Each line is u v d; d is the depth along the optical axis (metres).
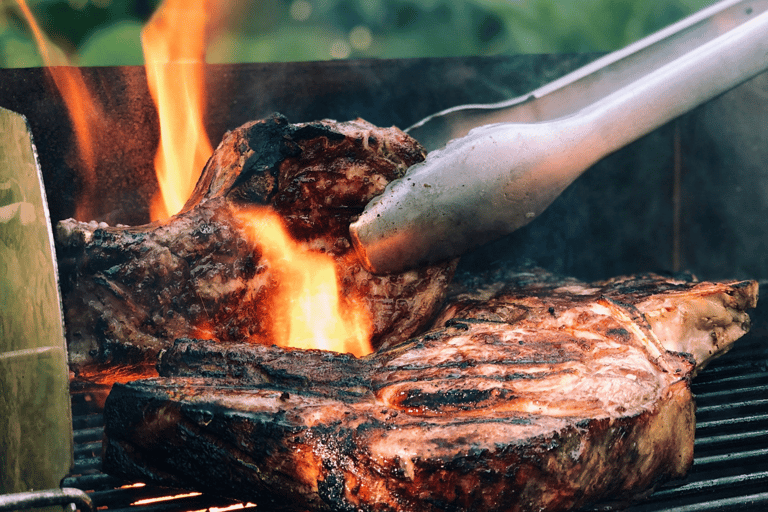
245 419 1.39
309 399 1.48
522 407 1.46
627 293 2.10
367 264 1.96
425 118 2.68
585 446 1.38
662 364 1.65
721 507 1.72
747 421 1.96
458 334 1.74
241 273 1.91
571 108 2.65
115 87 2.56
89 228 1.78
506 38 5.25
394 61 2.79
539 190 1.99
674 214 3.14
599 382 1.50
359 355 2.11
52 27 4.74
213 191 2.00
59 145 2.53
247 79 2.68
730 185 2.98
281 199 1.97
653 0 4.96
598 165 3.06
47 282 1.57
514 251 3.03
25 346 1.63
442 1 5.25
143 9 5.00
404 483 1.31
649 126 2.09
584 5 5.02
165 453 1.48
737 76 2.13
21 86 2.46
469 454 1.30
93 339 1.79
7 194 1.61
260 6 5.24
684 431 1.61
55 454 1.64
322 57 5.21
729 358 2.37
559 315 1.88
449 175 1.92
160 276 1.82
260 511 1.61
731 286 2.05
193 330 1.87
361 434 1.36
